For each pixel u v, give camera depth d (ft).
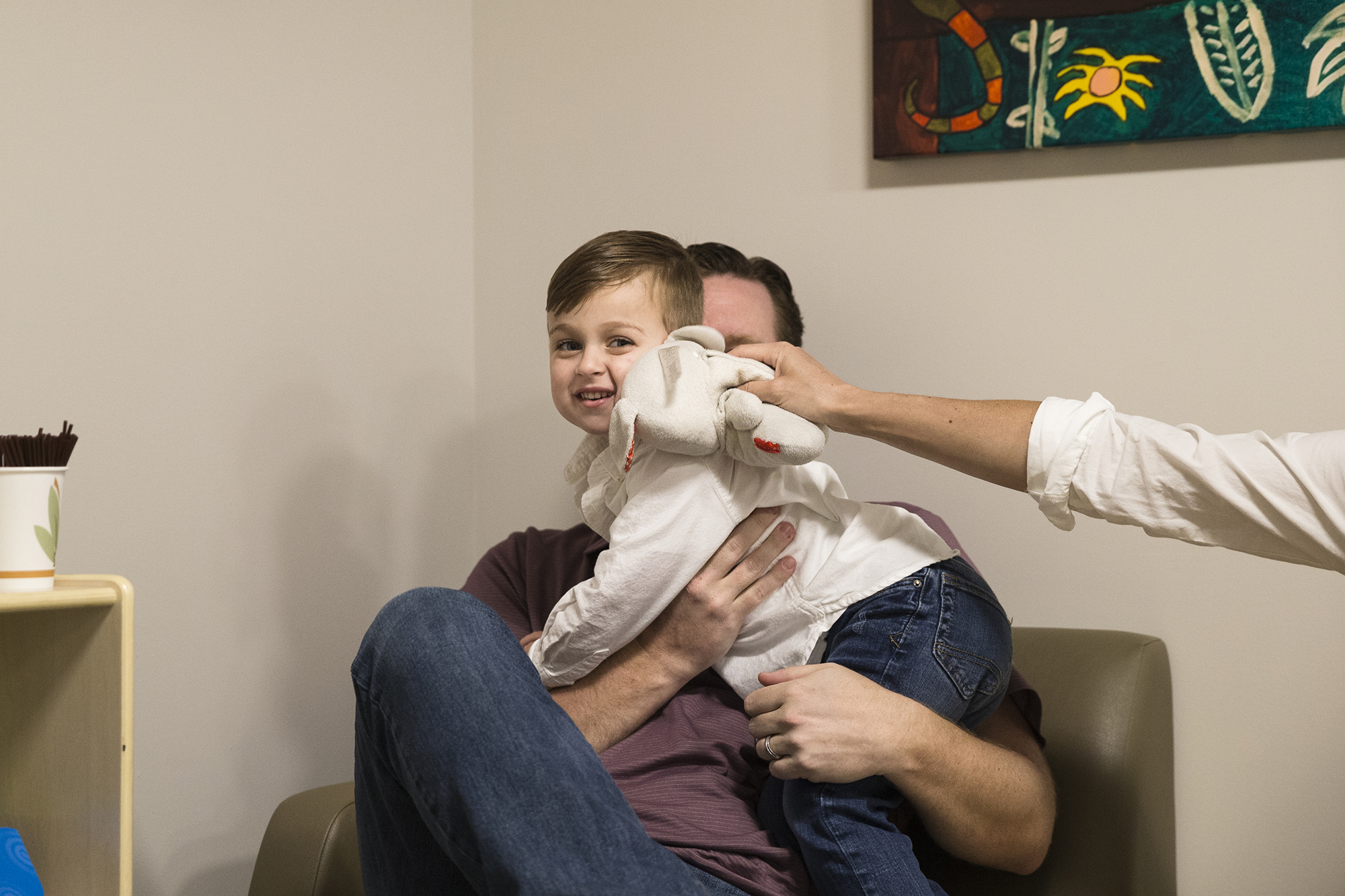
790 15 5.32
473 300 6.00
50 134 4.19
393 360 5.58
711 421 3.17
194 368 4.67
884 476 5.04
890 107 4.98
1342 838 4.30
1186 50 4.53
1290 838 4.38
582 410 3.70
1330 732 4.33
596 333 3.66
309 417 5.16
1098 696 4.00
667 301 3.71
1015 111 4.78
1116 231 4.74
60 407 4.20
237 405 4.84
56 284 4.20
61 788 3.27
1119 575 4.66
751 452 3.16
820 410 3.31
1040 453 3.01
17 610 2.93
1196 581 4.54
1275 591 4.42
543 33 5.84
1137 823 3.80
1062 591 4.75
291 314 5.09
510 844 2.49
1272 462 2.73
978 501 4.88
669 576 3.21
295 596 5.10
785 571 3.35
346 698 5.36
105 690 3.11
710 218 5.46
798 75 5.29
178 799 4.60
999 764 3.25
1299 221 4.46
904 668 3.16
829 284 5.22
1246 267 4.54
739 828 3.11
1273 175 4.50
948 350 5.00
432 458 5.79
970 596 3.32
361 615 5.43
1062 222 4.82
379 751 2.83
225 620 4.79
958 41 4.87
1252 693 4.45
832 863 2.97
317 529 5.20
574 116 5.76
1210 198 4.60
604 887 2.45
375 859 3.00
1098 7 4.66
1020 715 3.79
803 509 3.48
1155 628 4.60
